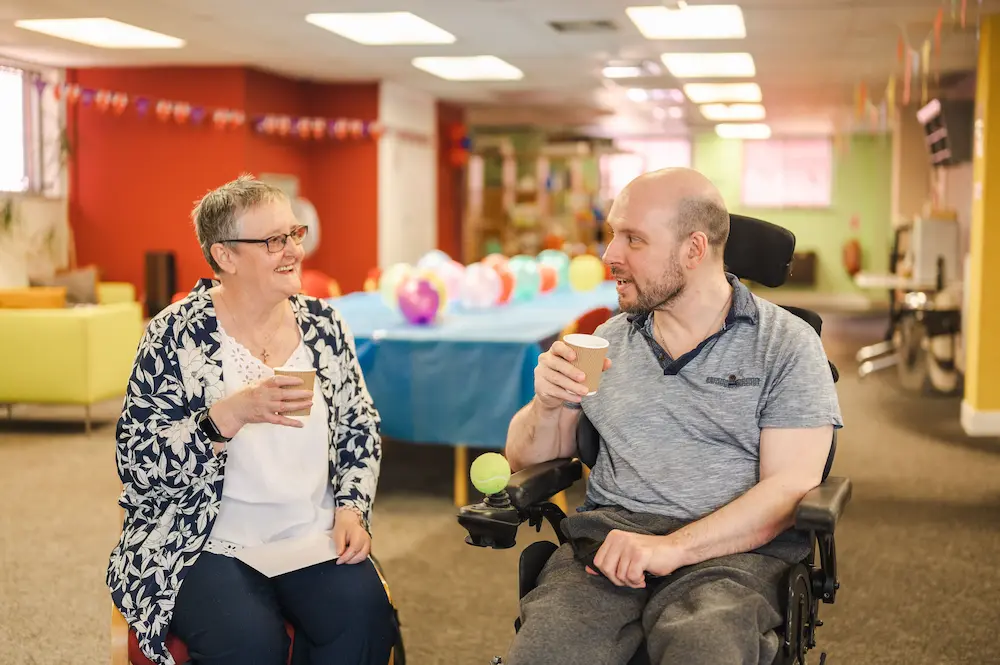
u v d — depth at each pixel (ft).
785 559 6.06
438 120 41.57
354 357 7.54
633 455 6.42
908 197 40.06
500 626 10.38
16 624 10.34
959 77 32.09
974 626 10.34
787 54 27.68
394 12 22.59
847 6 21.16
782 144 55.26
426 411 14.12
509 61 29.89
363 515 7.07
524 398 13.78
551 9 22.15
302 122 32.17
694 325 6.48
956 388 24.57
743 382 6.24
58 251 31.48
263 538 6.84
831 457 6.31
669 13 22.44
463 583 11.63
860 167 54.54
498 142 46.68
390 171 36.11
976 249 20.80
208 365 6.80
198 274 31.63
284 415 6.34
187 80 31.24
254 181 6.99
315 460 7.02
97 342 19.86
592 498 6.73
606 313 11.68
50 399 19.63
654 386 6.44
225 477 6.77
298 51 28.30
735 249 7.43
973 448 18.90
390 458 18.12
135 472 6.54
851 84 33.78
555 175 48.21
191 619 6.37
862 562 12.35
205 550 6.66
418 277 15.61
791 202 55.52
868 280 26.07
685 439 6.32
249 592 6.46
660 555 5.72
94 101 29.81
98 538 13.25
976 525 13.96
